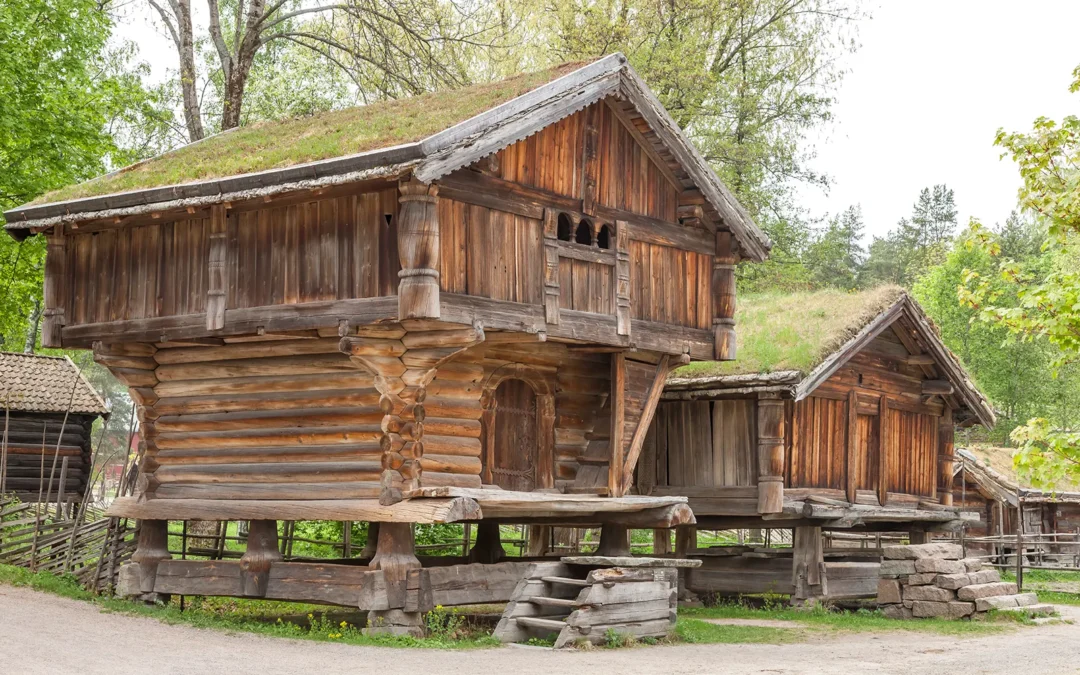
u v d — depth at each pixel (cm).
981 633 1664
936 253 6925
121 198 1449
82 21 2642
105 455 5522
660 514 1582
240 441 1526
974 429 4734
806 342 1923
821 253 3816
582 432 1631
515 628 1384
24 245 2650
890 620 1822
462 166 1278
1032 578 2859
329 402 1446
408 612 1359
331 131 1495
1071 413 4116
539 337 1396
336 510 1391
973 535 3262
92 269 1572
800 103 3303
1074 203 1077
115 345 1552
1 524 1788
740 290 3531
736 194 3291
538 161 1430
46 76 2530
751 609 1956
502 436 1545
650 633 1434
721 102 3284
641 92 1522
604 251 1516
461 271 1315
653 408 1661
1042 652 1438
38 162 2528
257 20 2352
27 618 1338
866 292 2123
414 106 1598
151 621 1405
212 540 2198
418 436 1361
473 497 1338
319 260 1350
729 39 3297
